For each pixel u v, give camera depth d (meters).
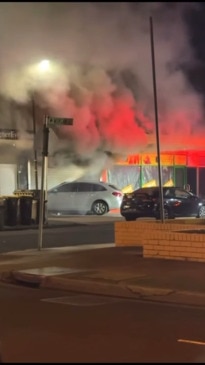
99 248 15.09
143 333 7.21
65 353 6.27
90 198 26.81
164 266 11.78
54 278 10.81
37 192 21.28
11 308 8.75
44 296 9.85
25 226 20.81
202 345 6.66
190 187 32.31
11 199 20.59
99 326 7.57
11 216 20.58
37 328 7.43
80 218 25.22
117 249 14.72
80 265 12.18
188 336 7.07
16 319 7.97
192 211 24.22
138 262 12.34
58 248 15.40
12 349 6.43
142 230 15.14
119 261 12.57
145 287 9.78
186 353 6.33
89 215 26.78
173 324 7.72
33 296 9.84
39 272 11.41
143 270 11.36
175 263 12.12
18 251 14.92
